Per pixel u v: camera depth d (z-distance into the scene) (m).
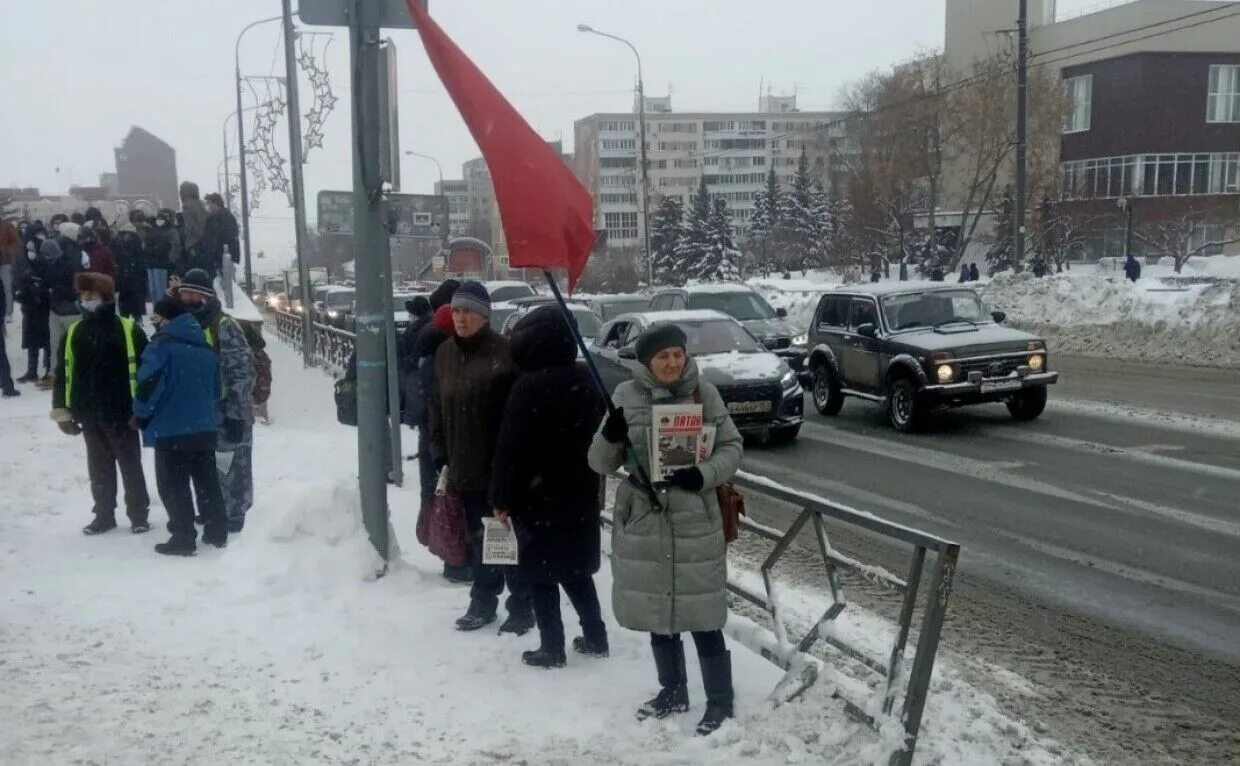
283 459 10.20
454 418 5.23
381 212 6.06
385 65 6.19
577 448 4.56
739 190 115.62
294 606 5.49
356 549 5.99
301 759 3.83
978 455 11.16
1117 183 54.72
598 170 111.69
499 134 4.42
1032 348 12.77
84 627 5.17
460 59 4.55
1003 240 52.41
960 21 65.06
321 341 19.53
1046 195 49.31
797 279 60.31
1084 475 9.88
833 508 4.17
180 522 6.66
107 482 7.25
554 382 4.50
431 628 5.23
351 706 4.30
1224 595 6.34
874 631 5.77
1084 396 15.17
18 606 5.50
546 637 4.73
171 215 19.34
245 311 19.03
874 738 3.80
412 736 4.03
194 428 6.64
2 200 41.47
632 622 4.05
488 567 5.20
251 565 5.82
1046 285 25.44
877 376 13.52
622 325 14.04
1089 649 5.51
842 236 57.03
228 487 7.41
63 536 7.15
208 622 5.25
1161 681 5.08
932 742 4.02
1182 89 53.44
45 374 14.47
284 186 23.36
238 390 7.39
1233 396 14.45
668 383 4.02
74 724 4.06
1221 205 49.91
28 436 10.80
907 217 54.41
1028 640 5.65
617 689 4.50
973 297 14.20
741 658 4.76
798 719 4.02
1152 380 16.58
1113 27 54.53
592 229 4.50
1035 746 4.27
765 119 115.50
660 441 3.93
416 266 75.88
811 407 15.68
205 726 4.09
